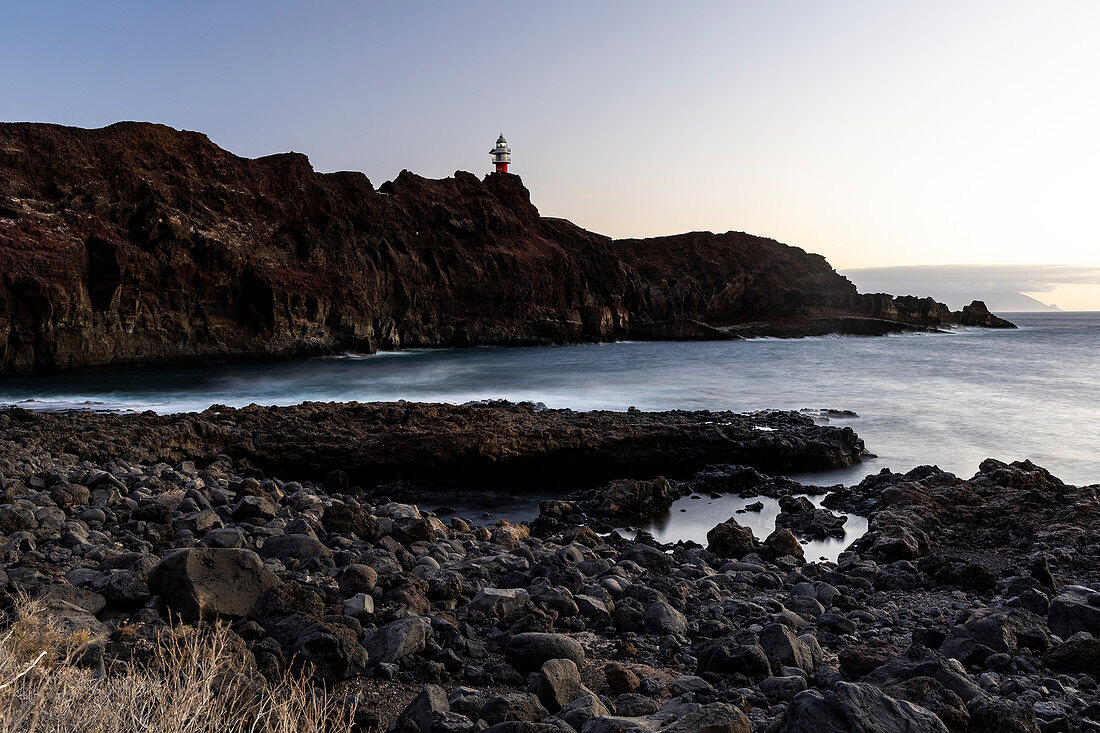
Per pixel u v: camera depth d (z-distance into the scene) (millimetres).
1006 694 5480
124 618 5816
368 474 17156
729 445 18625
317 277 67750
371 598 6656
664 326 90750
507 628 6586
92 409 30062
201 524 9445
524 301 84750
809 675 5883
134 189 60438
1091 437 23719
